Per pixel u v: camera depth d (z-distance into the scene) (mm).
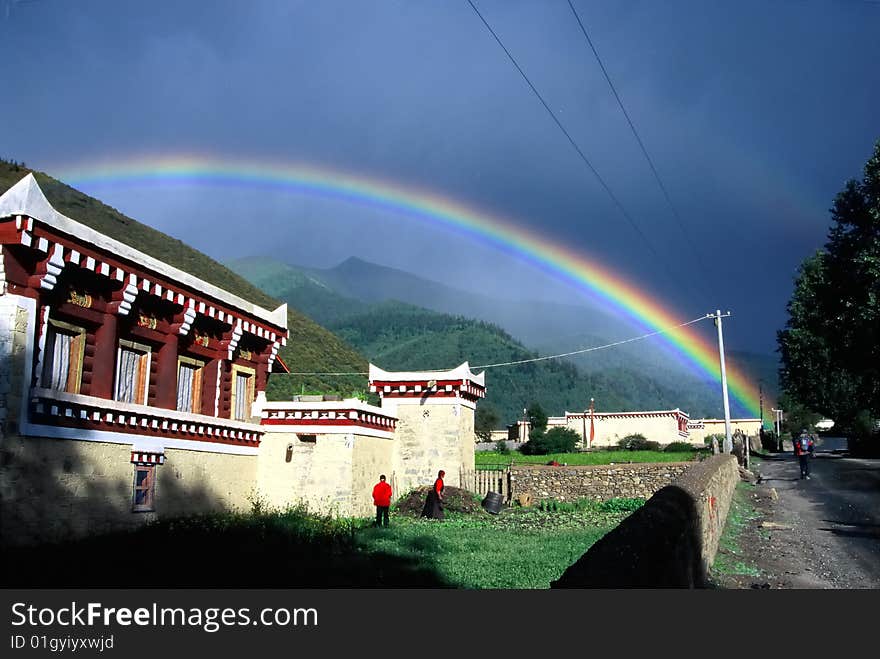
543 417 84938
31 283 15414
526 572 14156
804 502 25219
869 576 13203
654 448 76438
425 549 17547
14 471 14602
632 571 6527
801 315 58531
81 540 15828
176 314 20516
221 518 19906
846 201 42094
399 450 30031
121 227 72188
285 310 26594
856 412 59719
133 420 17984
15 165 69500
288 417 24750
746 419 91688
